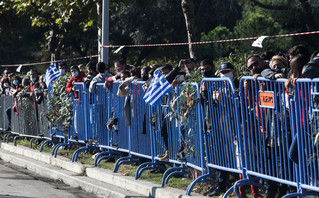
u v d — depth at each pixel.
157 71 17.36
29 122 29.44
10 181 20.78
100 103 22.53
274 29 60.12
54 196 17.83
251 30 60.50
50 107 26.34
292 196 12.57
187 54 88.12
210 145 15.75
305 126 12.09
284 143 12.85
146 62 96.69
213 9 77.56
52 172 22.39
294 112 12.38
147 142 19.36
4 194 17.77
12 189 18.84
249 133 14.00
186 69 17.47
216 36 65.25
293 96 12.32
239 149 14.41
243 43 60.78
